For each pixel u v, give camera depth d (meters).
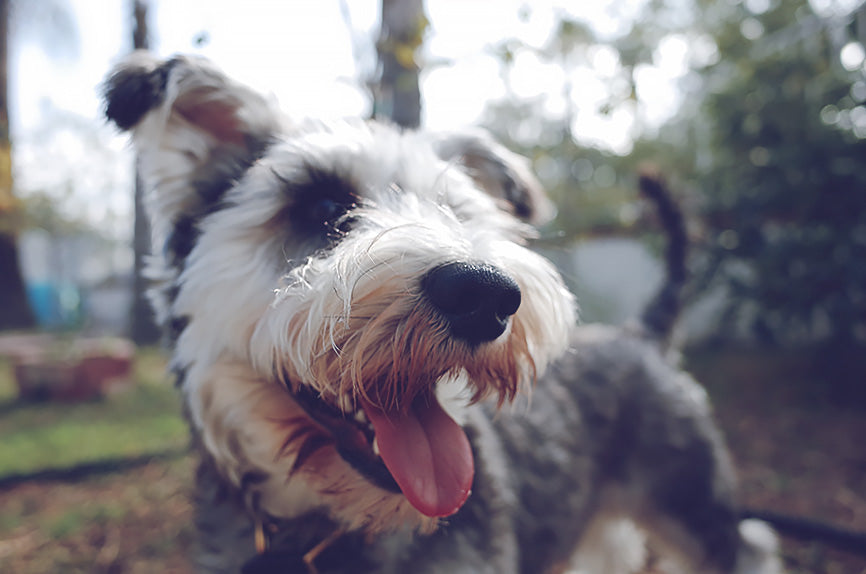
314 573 0.26
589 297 1.67
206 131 0.30
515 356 0.24
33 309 2.00
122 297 3.25
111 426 0.86
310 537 0.27
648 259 1.71
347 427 0.25
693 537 0.40
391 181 0.27
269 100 0.31
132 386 1.11
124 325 2.79
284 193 0.27
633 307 1.74
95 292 3.26
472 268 0.21
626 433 0.40
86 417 0.92
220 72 0.29
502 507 0.28
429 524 0.24
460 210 0.29
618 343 0.44
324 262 0.24
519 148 0.91
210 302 0.26
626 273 1.75
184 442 0.75
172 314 0.28
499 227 0.30
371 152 0.28
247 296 0.25
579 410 0.38
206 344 0.26
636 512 0.41
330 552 0.26
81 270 5.04
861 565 0.46
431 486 0.23
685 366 1.30
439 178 0.28
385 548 0.26
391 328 0.21
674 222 0.50
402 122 0.54
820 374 1.08
